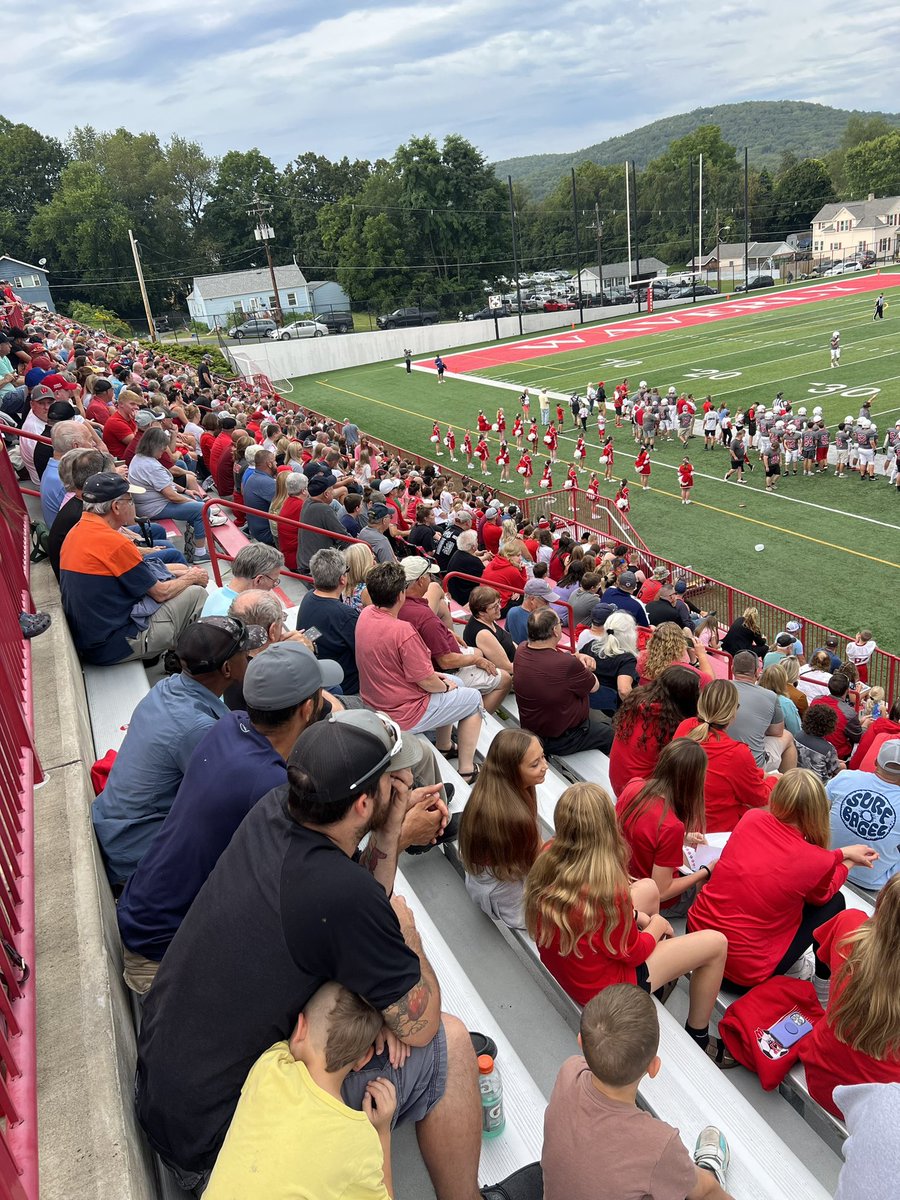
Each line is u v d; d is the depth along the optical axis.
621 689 8.28
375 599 5.79
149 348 51.19
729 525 26.61
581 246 117.62
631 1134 2.76
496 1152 3.42
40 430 10.30
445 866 5.34
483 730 7.02
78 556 6.27
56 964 3.12
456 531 16.56
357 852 3.31
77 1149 2.50
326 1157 2.17
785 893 4.46
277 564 6.16
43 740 4.73
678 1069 3.97
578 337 63.06
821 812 4.54
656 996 4.59
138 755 3.85
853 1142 2.63
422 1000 2.72
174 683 4.00
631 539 25.98
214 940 2.48
